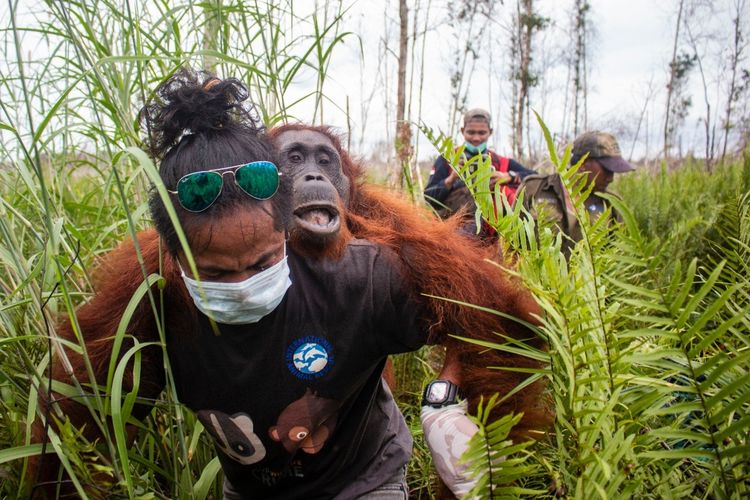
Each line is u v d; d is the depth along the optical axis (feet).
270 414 4.84
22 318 5.56
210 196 3.88
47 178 9.36
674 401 5.68
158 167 4.81
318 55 6.91
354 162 6.27
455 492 4.57
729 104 42.75
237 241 3.99
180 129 4.24
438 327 4.95
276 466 5.19
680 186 21.80
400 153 13.78
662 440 4.81
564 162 4.32
